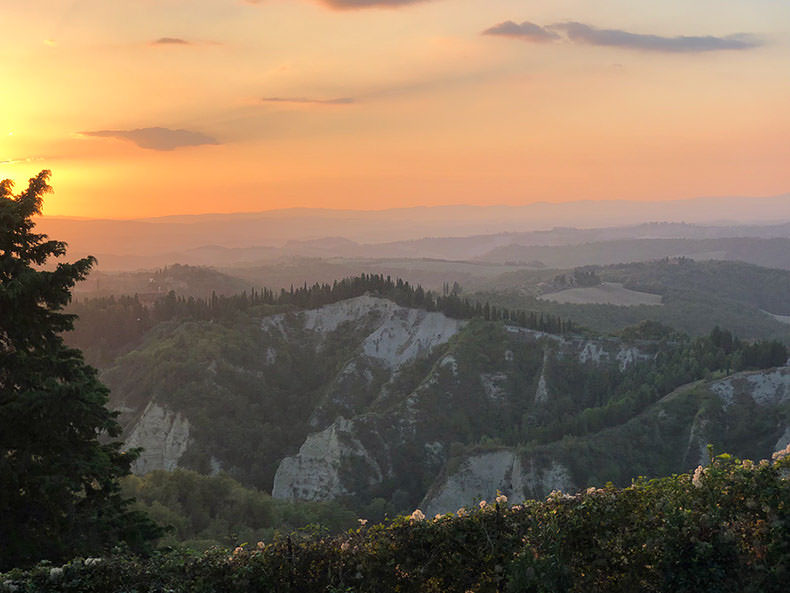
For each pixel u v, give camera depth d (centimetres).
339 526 7681
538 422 16000
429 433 15250
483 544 1120
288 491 14288
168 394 16575
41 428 1875
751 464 1132
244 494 7156
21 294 1941
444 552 1116
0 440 1845
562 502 1162
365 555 1116
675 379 14712
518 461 11862
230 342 19762
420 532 1132
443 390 16462
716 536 1052
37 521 1834
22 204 2034
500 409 16350
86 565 1130
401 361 19825
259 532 6450
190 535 5822
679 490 1135
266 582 1102
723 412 12388
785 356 15150
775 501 1050
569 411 16100
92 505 1983
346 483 13850
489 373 17062
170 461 15575
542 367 17288
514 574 1060
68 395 1916
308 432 17400
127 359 18875
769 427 11900
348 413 18050
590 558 1091
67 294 2056
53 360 2028
